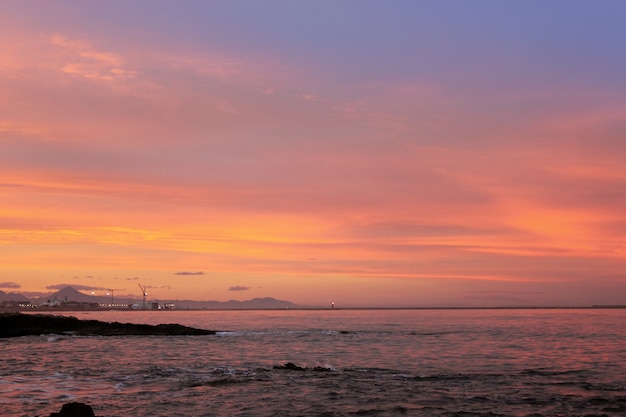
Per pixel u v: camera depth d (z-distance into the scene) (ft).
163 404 91.30
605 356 174.09
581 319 601.21
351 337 269.85
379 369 138.92
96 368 135.74
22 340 231.09
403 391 105.40
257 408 89.25
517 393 103.96
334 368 141.49
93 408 87.56
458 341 241.76
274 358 167.94
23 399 94.58
